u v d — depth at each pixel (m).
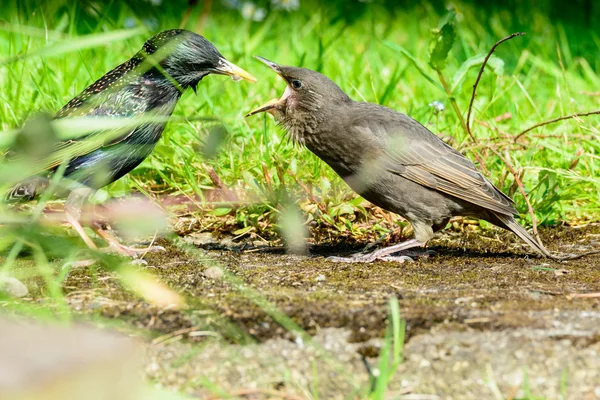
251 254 10.61
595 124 15.05
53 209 12.05
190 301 7.71
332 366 6.85
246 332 7.12
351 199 11.90
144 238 11.33
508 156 12.56
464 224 12.16
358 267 9.80
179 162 12.70
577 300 7.88
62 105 13.74
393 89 15.38
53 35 15.77
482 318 7.25
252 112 11.02
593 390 6.79
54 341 5.57
